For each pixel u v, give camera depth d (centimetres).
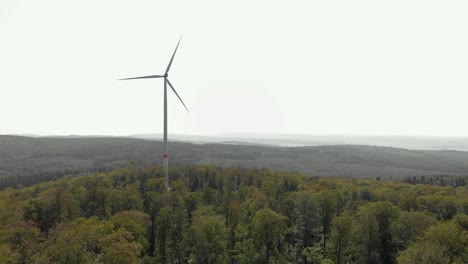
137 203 11375
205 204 12188
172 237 8756
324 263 7331
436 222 8606
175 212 9394
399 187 15450
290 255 8906
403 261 6500
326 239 9825
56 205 10006
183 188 14350
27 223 8381
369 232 8750
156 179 15075
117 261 6131
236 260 8350
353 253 9088
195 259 7781
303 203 9650
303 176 18725
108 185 14688
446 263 6231
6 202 10525
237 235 8681
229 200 12494
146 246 8431
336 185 15112
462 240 7250
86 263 6059
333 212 10075
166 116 15862
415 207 11262
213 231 8062
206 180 17375
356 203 12094
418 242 7244
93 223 7938
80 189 12500
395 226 8656
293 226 9806
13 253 6241
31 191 13962
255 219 8450
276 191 13612
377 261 8788
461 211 10275
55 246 6069
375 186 15588
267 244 8194
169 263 8425
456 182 19788
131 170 18062
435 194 13025
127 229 8081
